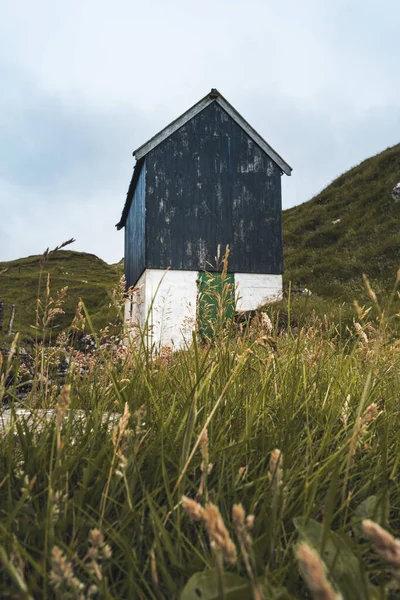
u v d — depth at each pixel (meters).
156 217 16.28
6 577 0.87
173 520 1.07
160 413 1.43
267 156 17.73
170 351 2.26
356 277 18.30
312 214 28.00
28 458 1.23
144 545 1.03
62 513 0.98
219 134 17.30
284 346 2.27
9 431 1.28
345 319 6.00
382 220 22.64
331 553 0.90
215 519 0.52
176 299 15.91
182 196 16.64
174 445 1.33
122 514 1.05
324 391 1.93
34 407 1.59
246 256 16.95
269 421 1.60
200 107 17.00
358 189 27.36
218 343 1.94
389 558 0.41
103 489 1.15
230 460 1.29
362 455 1.50
